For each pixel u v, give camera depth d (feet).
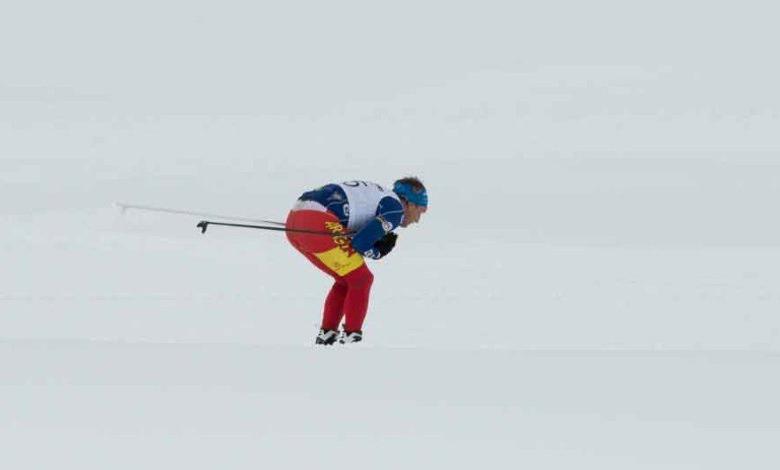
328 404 42.47
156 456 37.06
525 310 114.62
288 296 119.96
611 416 41.47
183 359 49.44
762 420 40.75
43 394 43.27
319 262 75.77
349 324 74.79
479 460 37.09
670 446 38.40
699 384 46.03
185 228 169.17
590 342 98.99
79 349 51.13
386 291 125.18
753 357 51.85
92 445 37.93
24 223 170.71
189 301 116.16
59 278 130.11
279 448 37.81
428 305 116.47
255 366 48.16
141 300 116.47
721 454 37.52
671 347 97.35
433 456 37.52
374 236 74.28
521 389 44.98
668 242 168.96
